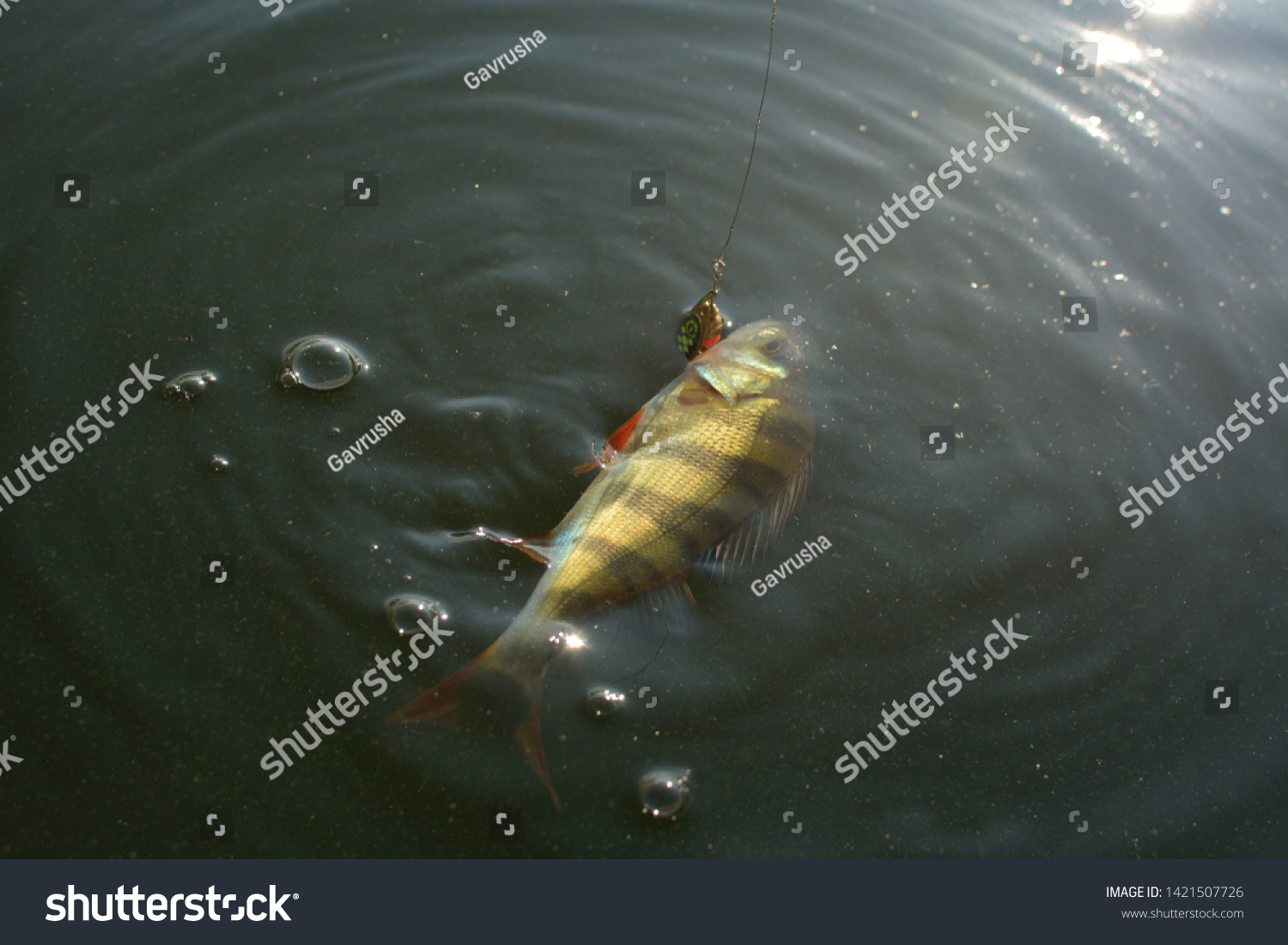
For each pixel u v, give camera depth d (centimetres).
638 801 58
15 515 60
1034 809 59
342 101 73
